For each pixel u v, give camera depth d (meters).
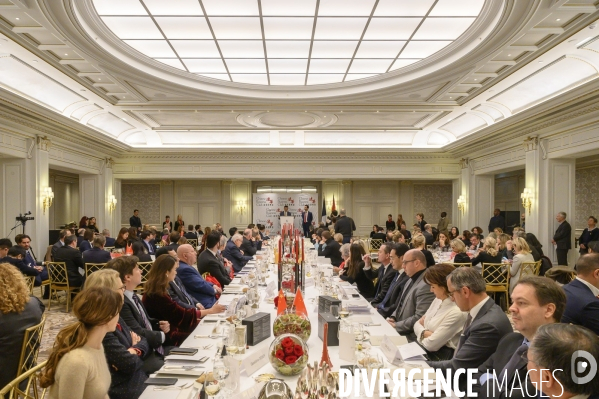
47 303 7.21
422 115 10.35
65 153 10.55
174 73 7.77
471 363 2.42
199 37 6.54
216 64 7.70
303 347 2.15
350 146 13.33
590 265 2.82
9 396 1.99
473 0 5.35
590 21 5.11
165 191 16.75
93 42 5.96
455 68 6.88
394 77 7.88
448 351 2.88
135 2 5.46
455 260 6.67
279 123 11.47
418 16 5.82
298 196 16.95
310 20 5.98
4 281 2.55
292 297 3.30
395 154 13.55
